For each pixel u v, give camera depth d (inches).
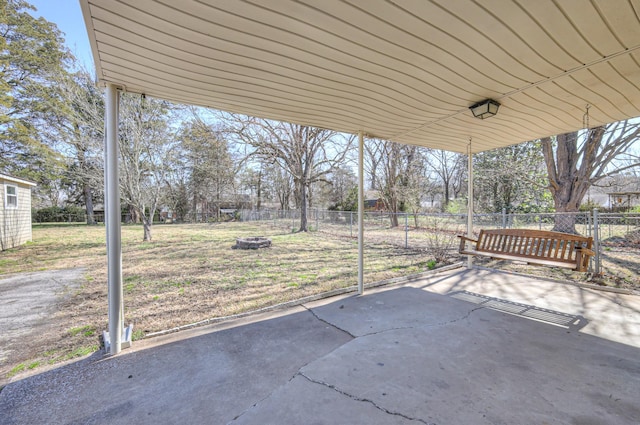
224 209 938.7
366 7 61.2
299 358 87.5
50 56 496.7
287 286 171.3
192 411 65.2
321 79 95.1
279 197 948.0
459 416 61.8
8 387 75.8
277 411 64.4
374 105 119.3
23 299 155.8
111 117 94.7
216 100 112.7
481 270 204.4
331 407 65.3
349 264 235.1
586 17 65.0
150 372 81.5
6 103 449.7
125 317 125.0
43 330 115.3
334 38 72.4
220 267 227.3
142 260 256.2
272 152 490.9
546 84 100.0
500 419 60.8
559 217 324.5
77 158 446.3
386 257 265.1
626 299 137.8
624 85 100.7
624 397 67.6
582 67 88.4
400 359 86.0
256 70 88.0
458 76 94.3
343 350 92.0
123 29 66.2
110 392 72.8
